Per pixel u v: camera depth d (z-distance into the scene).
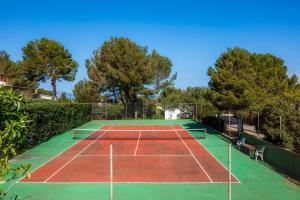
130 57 55.16
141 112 59.12
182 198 14.73
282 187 16.41
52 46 64.31
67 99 55.91
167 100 63.84
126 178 18.00
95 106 56.16
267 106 24.53
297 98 23.34
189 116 60.47
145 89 57.94
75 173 19.11
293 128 22.59
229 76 32.44
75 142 31.38
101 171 19.59
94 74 57.97
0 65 60.34
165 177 18.22
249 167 20.61
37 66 62.78
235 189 16.06
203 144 29.95
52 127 33.78
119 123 51.41
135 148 27.86
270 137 23.88
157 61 62.38
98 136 35.81
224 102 31.58
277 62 48.34
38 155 24.80
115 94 60.47
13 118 6.09
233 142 30.70
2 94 5.93
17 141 6.22
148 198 14.73
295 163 18.20
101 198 14.72
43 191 15.69
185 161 22.44
